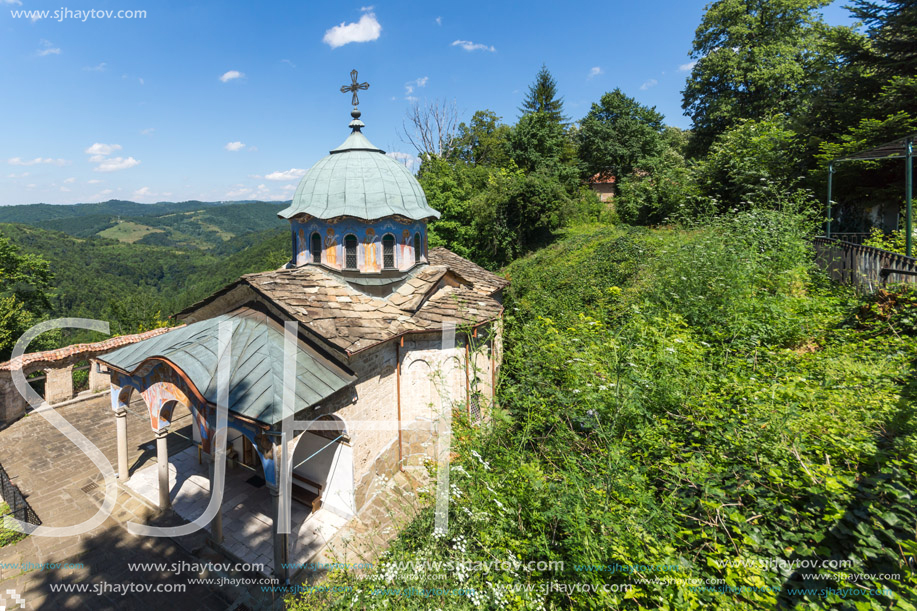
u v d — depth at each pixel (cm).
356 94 1388
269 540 909
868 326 848
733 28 3047
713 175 2381
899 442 462
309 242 1285
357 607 561
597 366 750
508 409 825
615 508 493
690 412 642
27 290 2800
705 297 982
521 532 558
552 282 2036
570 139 4872
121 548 888
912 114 1650
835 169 1739
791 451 487
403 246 1301
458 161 4378
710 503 452
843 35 1875
